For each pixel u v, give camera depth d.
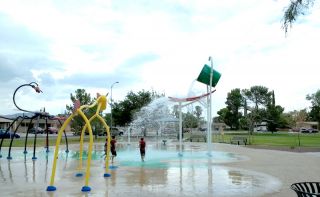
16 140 47.91
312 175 15.57
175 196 11.12
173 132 50.25
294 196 11.06
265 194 11.38
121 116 68.25
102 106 15.24
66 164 20.48
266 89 103.44
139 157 24.58
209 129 25.23
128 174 16.00
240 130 107.75
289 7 9.27
